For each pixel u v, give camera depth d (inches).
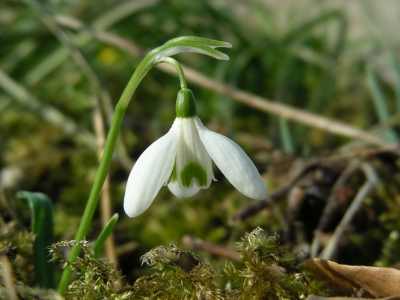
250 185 3.8
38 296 4.0
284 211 6.8
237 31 11.0
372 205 6.4
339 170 6.8
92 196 4.5
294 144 9.1
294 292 4.0
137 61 10.8
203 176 4.1
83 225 4.6
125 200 3.9
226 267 4.2
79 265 4.1
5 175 8.3
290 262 4.2
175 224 7.2
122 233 7.1
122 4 10.6
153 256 4.1
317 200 6.5
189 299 4.0
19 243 4.7
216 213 7.4
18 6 11.0
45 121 10.1
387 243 6.0
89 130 9.7
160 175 3.9
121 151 8.7
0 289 3.8
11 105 10.1
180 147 4.1
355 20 13.6
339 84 11.3
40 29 10.1
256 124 10.3
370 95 10.9
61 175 8.5
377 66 11.2
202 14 10.8
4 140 9.5
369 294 4.1
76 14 10.5
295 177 6.8
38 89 10.2
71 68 10.3
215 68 10.9
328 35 11.9
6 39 10.0
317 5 13.0
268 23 11.3
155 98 10.7
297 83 10.9
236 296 4.2
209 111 10.4
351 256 6.0
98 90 9.3
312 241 6.3
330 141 9.4
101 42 10.4
